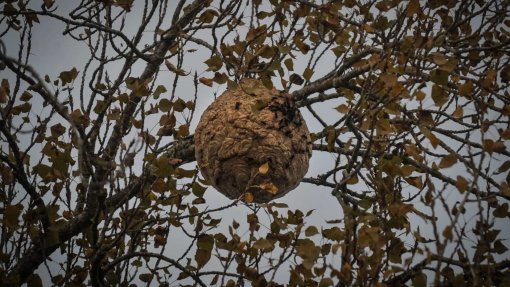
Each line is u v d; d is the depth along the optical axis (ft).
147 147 37.40
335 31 43.42
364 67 41.09
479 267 33.91
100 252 39.50
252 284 35.60
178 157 47.29
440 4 40.45
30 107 43.62
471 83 35.17
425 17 37.47
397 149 40.81
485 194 37.81
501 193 36.81
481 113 34.68
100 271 41.24
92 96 44.60
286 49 39.32
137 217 41.78
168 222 40.73
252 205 38.96
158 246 41.70
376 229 32.32
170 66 39.93
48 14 42.45
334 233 33.99
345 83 42.57
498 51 43.14
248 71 40.83
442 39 37.81
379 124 34.47
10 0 42.34
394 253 35.60
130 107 44.45
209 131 40.29
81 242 45.37
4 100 40.34
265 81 39.60
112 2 44.09
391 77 33.30
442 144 34.30
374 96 36.37
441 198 30.37
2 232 43.09
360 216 33.35
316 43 44.80
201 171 41.75
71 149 43.16
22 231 43.01
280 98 41.27
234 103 40.60
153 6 43.60
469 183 31.04
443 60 34.04
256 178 39.14
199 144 41.06
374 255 32.99
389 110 34.09
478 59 42.65
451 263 32.89
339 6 42.73
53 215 40.75
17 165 40.83
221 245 37.78
